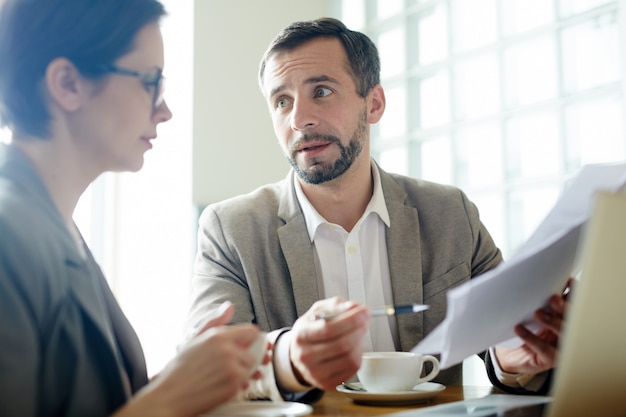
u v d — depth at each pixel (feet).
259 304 4.71
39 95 2.55
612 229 1.77
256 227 5.01
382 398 3.26
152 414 1.97
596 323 1.87
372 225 5.10
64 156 2.64
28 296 2.13
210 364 2.10
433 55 10.21
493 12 9.28
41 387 2.21
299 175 4.89
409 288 4.84
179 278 10.51
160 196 11.20
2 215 2.18
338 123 4.76
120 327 3.00
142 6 2.72
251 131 11.35
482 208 9.29
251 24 11.55
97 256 11.62
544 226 2.76
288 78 4.80
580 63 8.14
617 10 7.70
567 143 8.24
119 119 2.68
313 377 2.97
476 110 9.48
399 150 10.70
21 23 2.54
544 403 2.94
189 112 10.80
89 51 2.58
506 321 2.95
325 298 4.93
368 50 5.11
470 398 3.48
